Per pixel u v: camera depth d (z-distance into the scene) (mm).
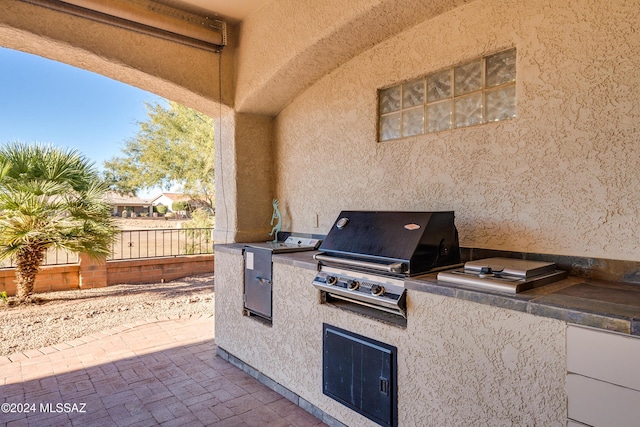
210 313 5871
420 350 2178
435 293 2072
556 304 1630
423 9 2736
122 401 3160
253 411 3018
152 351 4301
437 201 2842
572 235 2191
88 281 7363
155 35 3688
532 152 2338
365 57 3354
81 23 3344
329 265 2787
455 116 2773
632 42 1972
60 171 6199
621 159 2012
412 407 2232
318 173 3879
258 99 4070
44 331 4973
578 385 1559
